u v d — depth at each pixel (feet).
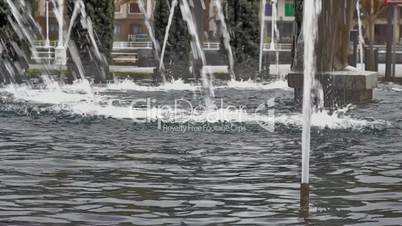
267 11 345.92
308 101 43.88
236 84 136.56
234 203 36.68
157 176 44.16
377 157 52.31
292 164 49.08
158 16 152.15
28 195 37.96
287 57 238.48
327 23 90.68
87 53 144.77
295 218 33.37
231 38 146.92
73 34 144.97
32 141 59.31
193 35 161.79
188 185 41.34
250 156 52.47
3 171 45.27
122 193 38.83
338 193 39.32
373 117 79.56
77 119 75.31
